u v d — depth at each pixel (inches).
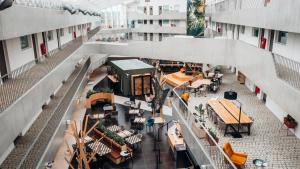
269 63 474.9
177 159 581.3
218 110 545.3
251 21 598.2
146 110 884.0
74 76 903.7
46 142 478.9
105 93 929.5
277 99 430.9
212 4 1234.6
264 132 509.7
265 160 417.7
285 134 500.1
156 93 828.0
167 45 920.3
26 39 578.6
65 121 641.0
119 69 1082.7
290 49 507.8
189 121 522.9
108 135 629.3
